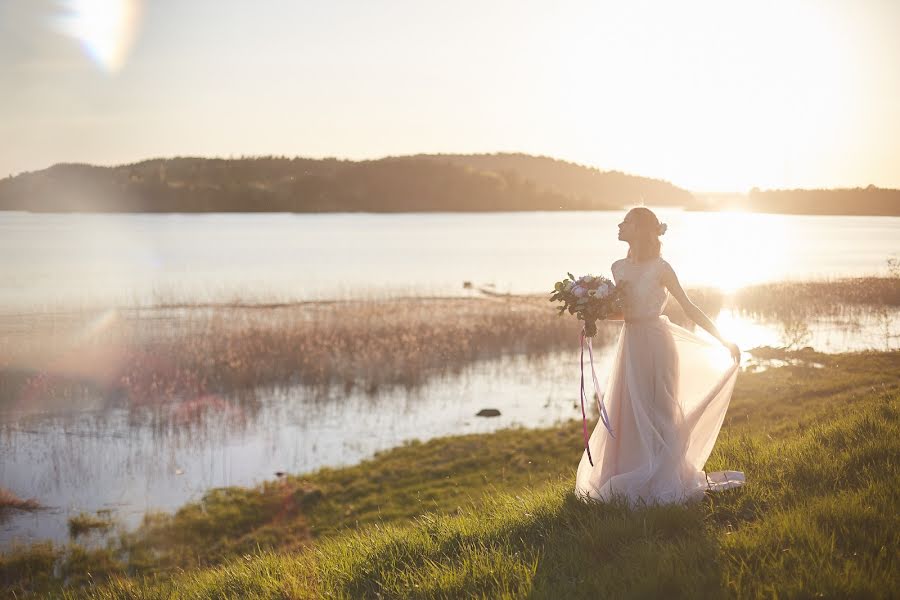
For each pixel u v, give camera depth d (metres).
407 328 33.97
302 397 24.47
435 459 17.52
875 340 28.62
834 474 5.88
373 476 16.61
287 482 16.58
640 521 5.21
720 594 3.90
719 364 6.38
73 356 28.30
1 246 129.12
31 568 12.56
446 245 147.38
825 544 4.30
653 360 6.04
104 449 19.33
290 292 53.81
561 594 4.28
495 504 7.02
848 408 10.71
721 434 10.27
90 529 14.41
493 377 27.17
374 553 5.69
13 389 24.47
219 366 27.02
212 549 13.37
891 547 4.20
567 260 105.38
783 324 33.44
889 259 45.62
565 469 15.60
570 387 25.69
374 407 23.42
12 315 40.19
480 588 4.63
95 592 6.98
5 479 17.28
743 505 5.56
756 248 99.88
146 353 28.70
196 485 16.84
